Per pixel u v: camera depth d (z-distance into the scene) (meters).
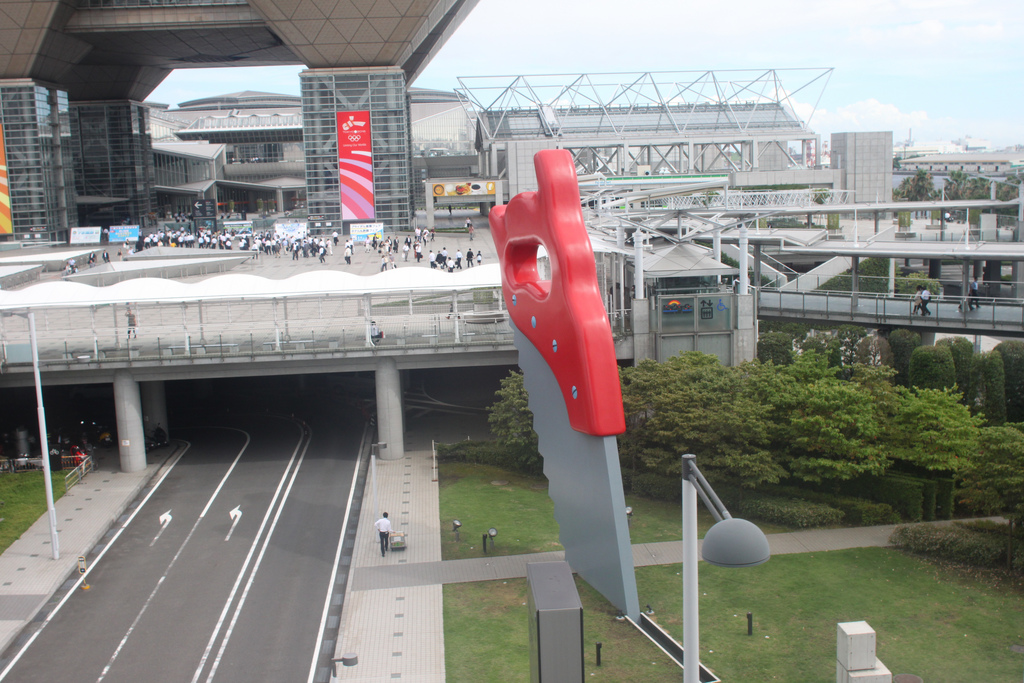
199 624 33.78
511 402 48.59
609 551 30.70
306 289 52.81
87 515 45.03
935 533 36.34
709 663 28.47
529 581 24.20
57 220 127.56
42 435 39.28
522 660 29.70
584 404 29.92
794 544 37.94
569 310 29.75
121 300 51.22
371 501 46.50
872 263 84.19
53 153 126.31
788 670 27.97
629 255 58.16
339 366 53.38
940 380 49.38
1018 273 77.25
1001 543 35.06
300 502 46.94
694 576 18.62
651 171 164.62
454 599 34.53
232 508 46.34
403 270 54.91
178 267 90.06
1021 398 51.03
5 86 119.56
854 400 40.78
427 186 126.31
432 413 64.62
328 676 29.72
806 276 84.50
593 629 30.03
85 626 33.84
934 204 80.25
